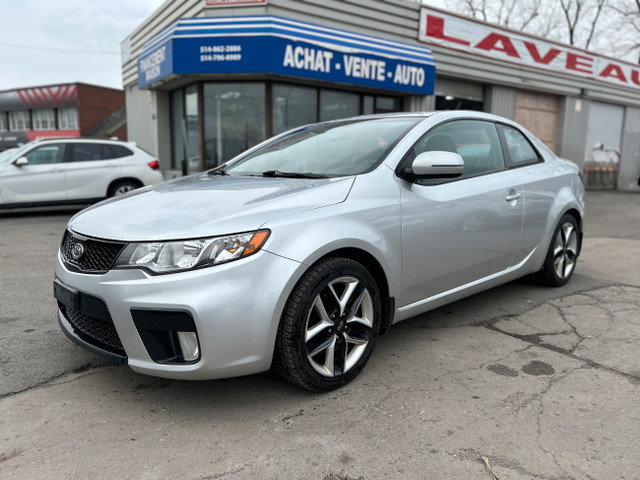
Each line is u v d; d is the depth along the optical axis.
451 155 2.74
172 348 2.16
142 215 2.36
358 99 11.29
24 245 6.18
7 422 2.24
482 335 3.30
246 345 2.16
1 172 8.20
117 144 9.31
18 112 39.38
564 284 4.48
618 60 16.59
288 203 2.38
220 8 9.34
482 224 3.25
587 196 15.01
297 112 10.49
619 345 3.14
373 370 2.78
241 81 10.09
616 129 17.44
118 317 2.15
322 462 1.97
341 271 2.43
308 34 9.26
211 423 2.24
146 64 10.84
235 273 2.12
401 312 2.86
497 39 12.84
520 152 3.95
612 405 2.41
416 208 2.82
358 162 2.94
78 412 2.33
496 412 2.34
